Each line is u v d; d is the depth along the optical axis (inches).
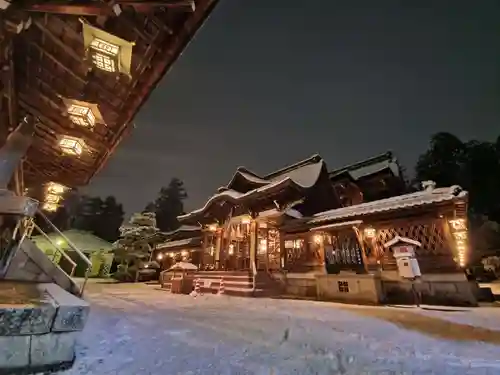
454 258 398.3
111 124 244.8
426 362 147.1
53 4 122.0
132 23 152.6
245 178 835.4
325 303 434.6
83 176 369.7
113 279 1179.3
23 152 165.9
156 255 1285.7
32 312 116.0
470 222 1086.4
